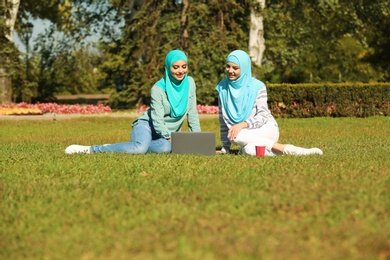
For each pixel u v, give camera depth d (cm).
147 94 3331
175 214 701
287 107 2798
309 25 4316
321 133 2022
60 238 638
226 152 1294
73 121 2591
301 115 2783
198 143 1207
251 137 1205
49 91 4231
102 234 646
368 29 4109
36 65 4244
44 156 1179
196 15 3353
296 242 603
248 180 882
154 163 1056
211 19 3356
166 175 948
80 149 1247
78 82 5478
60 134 2044
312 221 670
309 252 574
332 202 744
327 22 4303
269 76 4378
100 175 956
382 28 4044
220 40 3319
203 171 978
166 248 592
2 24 3231
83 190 846
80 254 588
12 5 3278
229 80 1276
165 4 3312
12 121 2559
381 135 1909
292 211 712
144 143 1232
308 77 4347
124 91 3412
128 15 3759
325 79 4338
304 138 1816
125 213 716
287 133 2033
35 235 654
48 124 2477
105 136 1952
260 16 3475
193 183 867
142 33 3306
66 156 1168
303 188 815
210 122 2614
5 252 607
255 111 1270
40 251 605
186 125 2544
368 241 605
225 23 3412
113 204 755
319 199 761
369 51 4203
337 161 1081
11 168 1054
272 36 4156
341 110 2748
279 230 640
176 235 631
